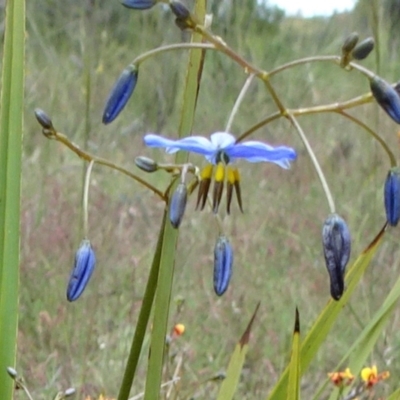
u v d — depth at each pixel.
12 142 0.23
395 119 0.21
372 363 0.34
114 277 0.42
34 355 0.37
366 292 0.41
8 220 0.23
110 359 0.36
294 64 0.21
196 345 0.38
